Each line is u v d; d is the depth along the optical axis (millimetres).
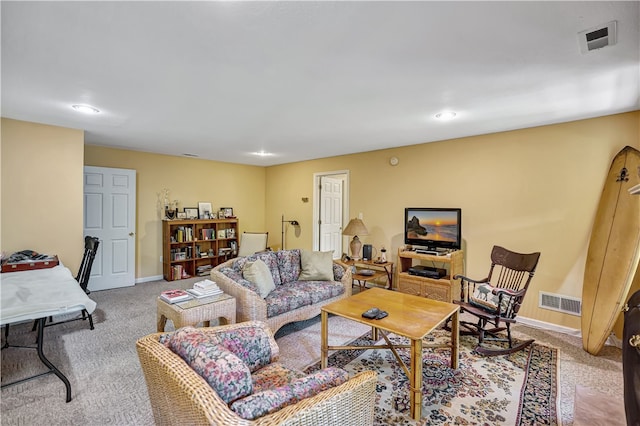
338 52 1857
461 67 2051
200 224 5871
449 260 3730
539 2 1389
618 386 2297
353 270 4688
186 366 1252
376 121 3318
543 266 3443
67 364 2559
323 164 5793
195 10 1452
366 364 2617
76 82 2314
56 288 2422
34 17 1507
